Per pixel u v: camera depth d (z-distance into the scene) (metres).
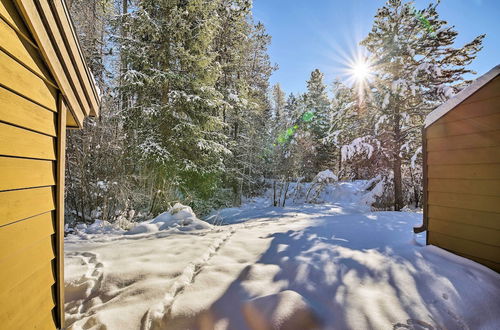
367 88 9.96
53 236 1.60
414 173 9.89
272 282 2.36
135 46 7.26
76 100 1.89
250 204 12.62
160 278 2.51
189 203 7.79
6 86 1.09
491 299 2.09
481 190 2.67
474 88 2.76
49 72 1.49
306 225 5.18
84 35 7.32
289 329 1.69
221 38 11.58
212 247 3.52
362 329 1.71
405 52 8.79
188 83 8.14
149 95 7.59
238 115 12.26
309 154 15.15
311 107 19.86
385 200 10.19
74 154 5.71
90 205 5.74
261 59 15.66
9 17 1.09
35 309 1.35
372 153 9.39
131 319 1.89
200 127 8.21
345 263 2.77
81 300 2.24
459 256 2.82
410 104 9.23
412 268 2.59
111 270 2.70
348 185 13.63
